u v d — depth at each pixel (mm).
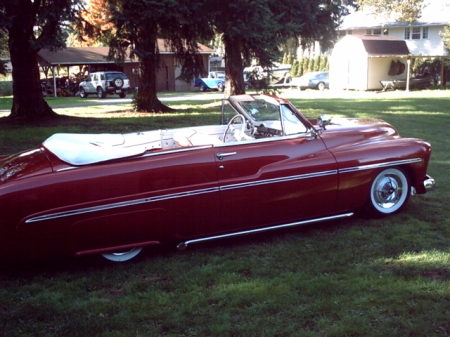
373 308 3615
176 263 4641
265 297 3836
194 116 16906
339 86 37594
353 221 5684
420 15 38000
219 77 41375
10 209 4082
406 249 4773
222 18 15609
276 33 17781
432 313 3506
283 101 5258
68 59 36500
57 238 4250
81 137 5488
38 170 4359
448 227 5367
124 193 4402
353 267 4383
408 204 6266
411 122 14539
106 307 3777
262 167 4969
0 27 13039
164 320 3547
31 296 4047
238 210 4898
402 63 36656
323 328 3377
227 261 4613
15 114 16422
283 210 5117
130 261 4684
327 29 21047
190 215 4699
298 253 4793
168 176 4562
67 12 13750
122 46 17078
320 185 5211
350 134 5602
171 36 17703
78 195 4262
